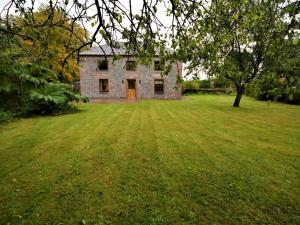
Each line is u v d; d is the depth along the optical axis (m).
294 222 2.85
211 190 3.62
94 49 22.97
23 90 11.20
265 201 3.31
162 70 3.27
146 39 3.05
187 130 7.84
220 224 2.80
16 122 9.12
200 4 2.73
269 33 2.84
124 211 3.04
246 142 6.41
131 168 4.43
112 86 23.12
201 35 2.92
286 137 7.07
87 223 2.79
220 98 24.45
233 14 2.86
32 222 2.79
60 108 11.92
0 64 5.80
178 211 3.05
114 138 6.57
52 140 6.34
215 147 5.87
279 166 4.62
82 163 4.65
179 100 21.17
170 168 4.45
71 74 18.94
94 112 12.02
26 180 3.88
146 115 11.08
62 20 2.85
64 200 3.28
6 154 5.17
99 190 3.57
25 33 3.22
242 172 4.31
